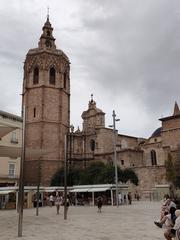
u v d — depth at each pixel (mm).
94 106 81438
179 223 8086
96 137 76188
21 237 13602
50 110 70375
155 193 55094
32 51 73625
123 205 43094
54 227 17578
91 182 59438
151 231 15219
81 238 13062
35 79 72438
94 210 33656
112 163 69812
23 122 16250
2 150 25672
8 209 41156
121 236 13555
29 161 66188
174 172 54562
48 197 50438
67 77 75812
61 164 69000
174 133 65375
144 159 72562
